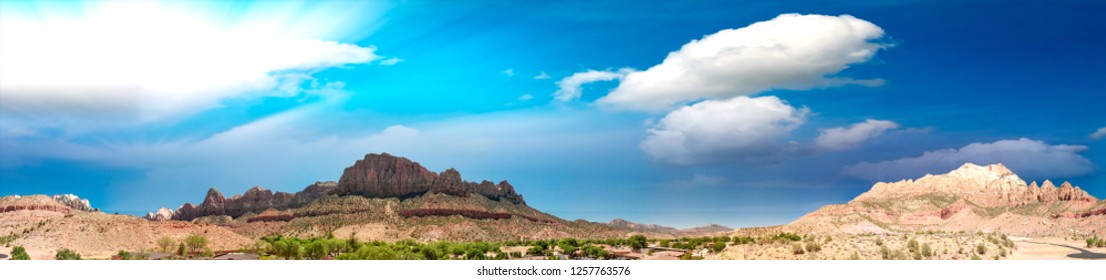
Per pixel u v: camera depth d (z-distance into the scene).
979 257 142.62
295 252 197.50
